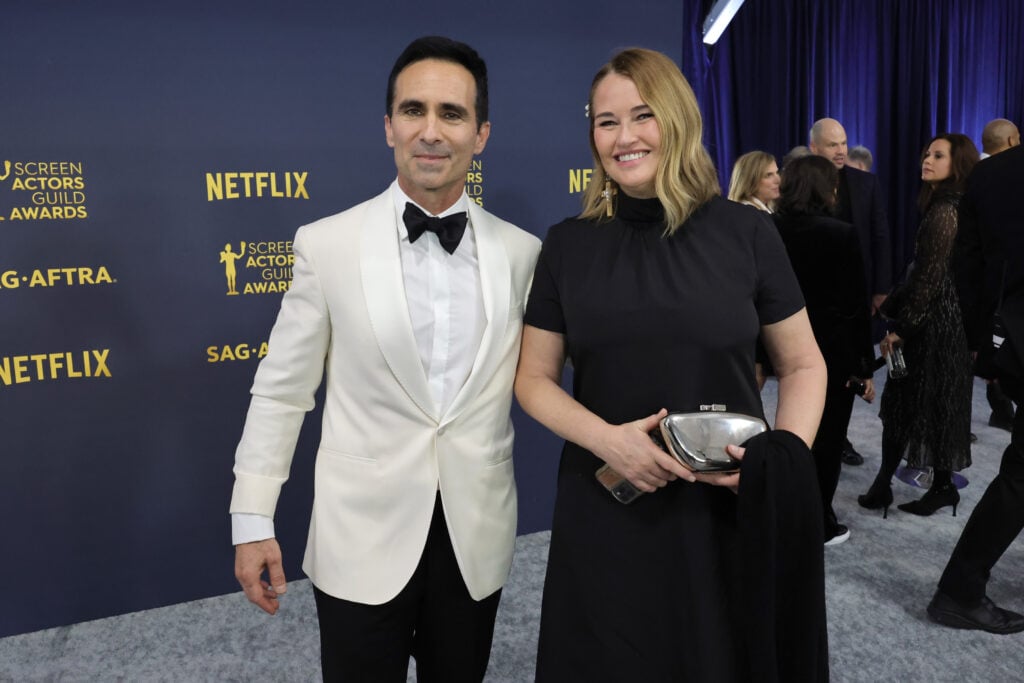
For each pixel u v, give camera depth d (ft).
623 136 4.11
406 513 4.32
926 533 9.71
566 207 8.89
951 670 6.98
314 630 7.73
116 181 7.23
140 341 7.54
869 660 7.14
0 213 6.95
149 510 7.86
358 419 4.35
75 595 7.75
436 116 4.14
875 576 8.66
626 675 4.25
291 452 4.56
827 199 8.62
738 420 3.91
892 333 9.82
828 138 12.67
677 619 4.15
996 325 7.39
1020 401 7.12
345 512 4.36
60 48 6.90
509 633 7.62
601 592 4.30
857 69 20.21
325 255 4.33
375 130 7.97
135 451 7.70
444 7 8.01
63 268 7.20
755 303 4.30
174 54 7.22
